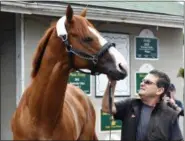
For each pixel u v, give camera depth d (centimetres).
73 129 461
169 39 1145
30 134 427
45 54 426
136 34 1072
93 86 995
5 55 940
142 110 458
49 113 423
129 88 1058
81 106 508
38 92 425
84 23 417
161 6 1111
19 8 841
